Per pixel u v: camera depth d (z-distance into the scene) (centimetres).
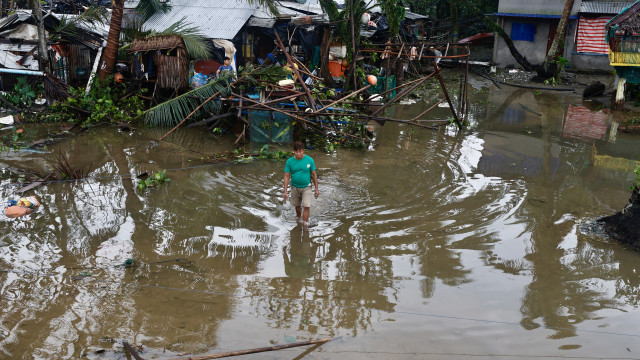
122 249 712
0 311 551
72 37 1683
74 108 1468
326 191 955
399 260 696
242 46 1792
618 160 1194
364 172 1077
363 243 747
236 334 521
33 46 1648
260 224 811
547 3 2661
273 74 1331
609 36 1717
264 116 1279
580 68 2680
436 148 1285
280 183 1002
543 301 595
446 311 573
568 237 771
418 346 507
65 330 521
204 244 734
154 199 905
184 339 509
